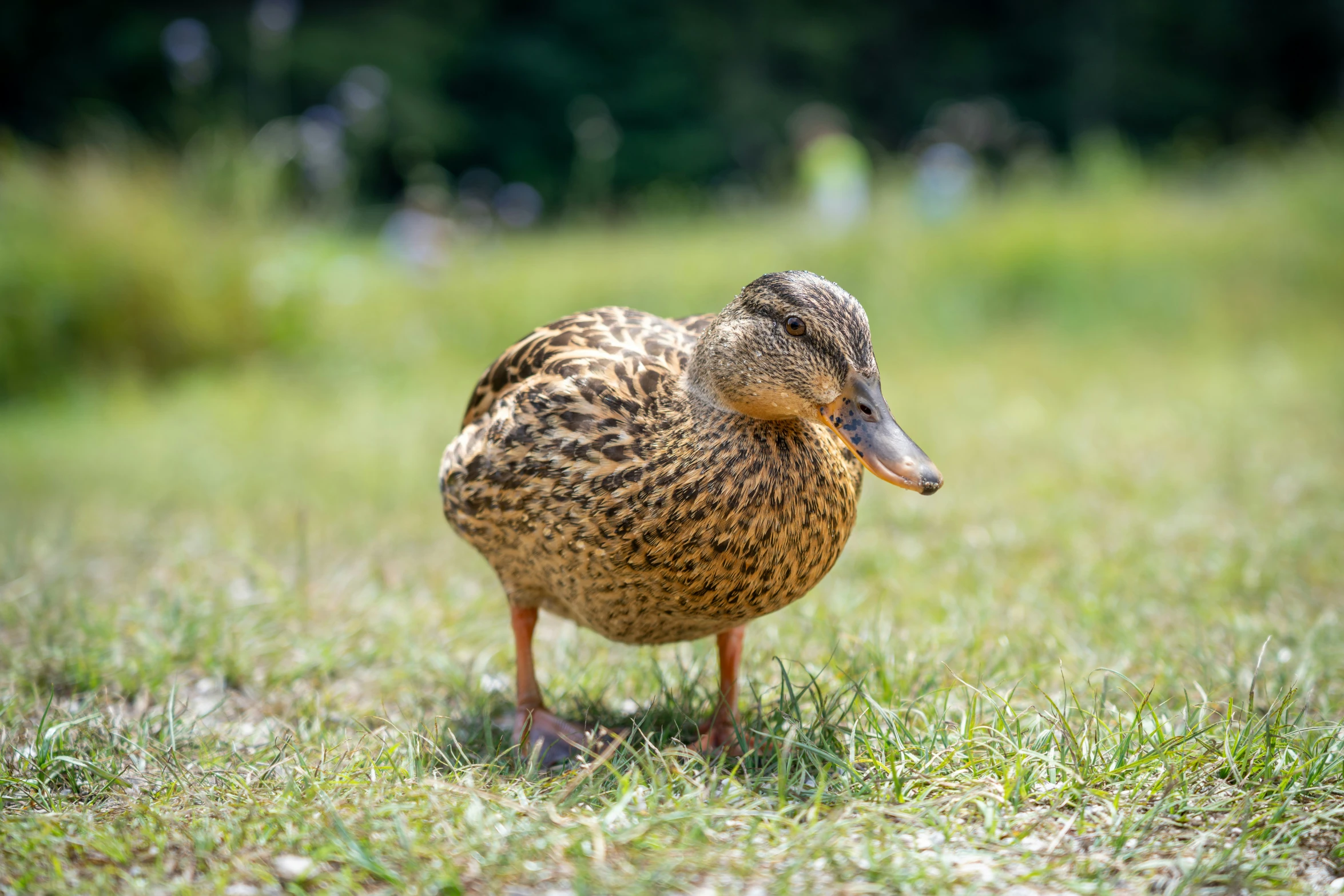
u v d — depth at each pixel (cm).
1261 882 249
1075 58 3784
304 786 297
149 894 246
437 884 244
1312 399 853
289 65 2852
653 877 244
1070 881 250
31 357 1128
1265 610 443
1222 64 3884
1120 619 430
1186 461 683
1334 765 291
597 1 3344
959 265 1317
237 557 559
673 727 354
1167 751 302
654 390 321
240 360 1186
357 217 2075
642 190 3117
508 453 328
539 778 317
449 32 3219
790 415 313
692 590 316
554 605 368
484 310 1277
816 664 401
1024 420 824
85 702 373
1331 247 1280
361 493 711
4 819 278
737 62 3475
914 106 3781
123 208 1191
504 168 3250
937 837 272
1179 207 1473
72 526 627
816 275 318
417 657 421
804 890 244
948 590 474
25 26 2742
